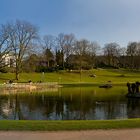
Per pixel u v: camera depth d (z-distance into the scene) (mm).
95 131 18969
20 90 92750
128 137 17344
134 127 20125
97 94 74438
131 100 59312
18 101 59281
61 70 166500
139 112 42125
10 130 19188
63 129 19484
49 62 175500
